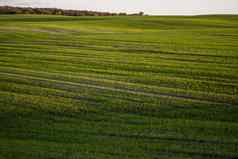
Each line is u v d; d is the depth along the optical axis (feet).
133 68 90.79
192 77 82.12
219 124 52.34
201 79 80.43
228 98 66.64
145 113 57.88
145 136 47.39
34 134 48.19
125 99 65.36
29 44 125.90
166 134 48.14
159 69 89.71
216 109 60.03
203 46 124.26
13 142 44.78
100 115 56.70
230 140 46.09
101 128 50.60
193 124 52.34
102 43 130.31
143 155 41.01
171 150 42.73
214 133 48.60
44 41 133.18
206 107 61.11
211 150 42.93
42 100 64.34
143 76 82.84
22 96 66.64
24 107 60.39
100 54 109.29
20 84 74.95
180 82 77.82
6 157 39.91
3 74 82.99
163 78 81.05
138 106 61.36
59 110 58.95
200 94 69.15
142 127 51.08
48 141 45.60
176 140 46.01
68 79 79.77
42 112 57.93
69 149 42.57
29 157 40.09
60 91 70.28
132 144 44.47
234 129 50.16
